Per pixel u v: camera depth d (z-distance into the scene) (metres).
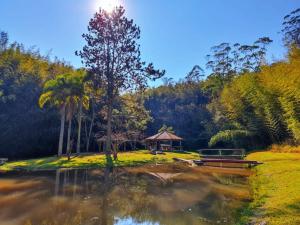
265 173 14.59
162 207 9.73
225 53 55.12
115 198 11.20
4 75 34.88
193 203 10.22
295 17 41.66
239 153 30.56
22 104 34.53
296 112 21.69
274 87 26.19
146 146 43.38
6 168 20.59
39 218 8.52
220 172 19.00
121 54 27.38
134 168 21.47
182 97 53.75
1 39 43.62
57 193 12.16
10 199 10.97
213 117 43.94
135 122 41.94
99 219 8.43
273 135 28.66
